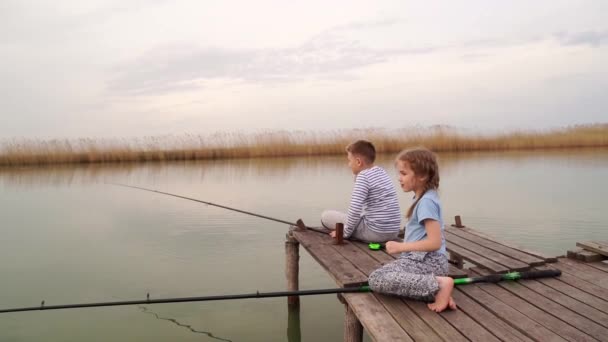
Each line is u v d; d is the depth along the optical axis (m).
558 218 8.04
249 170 19.78
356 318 3.03
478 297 2.97
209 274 5.55
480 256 3.77
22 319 4.38
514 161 20.39
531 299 2.91
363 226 4.26
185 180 15.88
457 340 2.36
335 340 3.93
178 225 8.58
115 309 4.63
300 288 5.05
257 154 27.11
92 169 22.05
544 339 2.35
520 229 7.22
